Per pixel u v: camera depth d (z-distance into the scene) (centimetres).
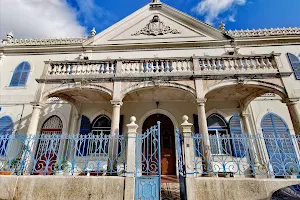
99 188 513
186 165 523
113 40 1211
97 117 1047
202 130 696
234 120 980
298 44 1081
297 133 684
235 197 490
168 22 1240
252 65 792
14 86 1107
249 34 1135
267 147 895
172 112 1020
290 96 722
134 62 838
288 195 338
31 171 629
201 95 743
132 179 510
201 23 1186
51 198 514
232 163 870
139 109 1033
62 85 812
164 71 820
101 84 802
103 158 910
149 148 962
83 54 1170
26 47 1198
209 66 805
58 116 1057
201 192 495
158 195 503
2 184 541
